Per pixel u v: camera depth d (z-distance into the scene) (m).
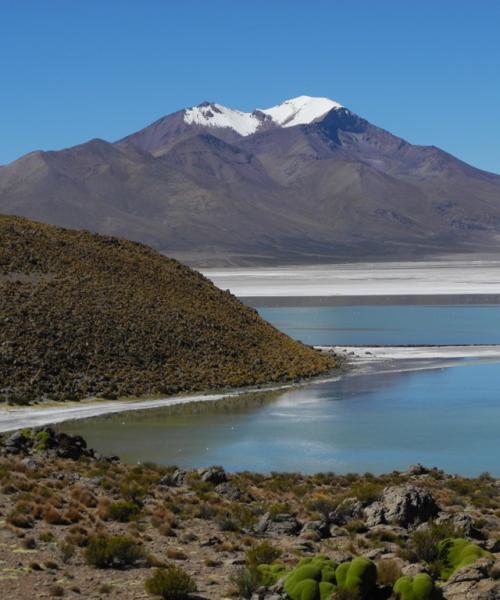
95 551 21.78
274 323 140.12
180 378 73.25
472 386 72.31
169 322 84.88
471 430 54.16
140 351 76.88
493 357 91.44
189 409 62.47
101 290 87.31
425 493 28.78
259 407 63.22
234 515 28.89
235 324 92.25
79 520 27.28
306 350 91.38
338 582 18.50
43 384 66.69
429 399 65.94
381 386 72.88
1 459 38.91
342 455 47.47
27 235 96.44
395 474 40.53
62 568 21.33
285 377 77.31
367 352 96.69
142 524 27.62
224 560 22.98
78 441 44.44
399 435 52.72
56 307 80.12
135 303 86.88
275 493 35.12
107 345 76.00
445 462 45.78
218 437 52.38
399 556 22.59
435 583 19.47
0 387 64.94
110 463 41.19
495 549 23.83
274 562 21.95
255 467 44.50
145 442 50.84
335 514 29.06
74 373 70.25
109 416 59.25
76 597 18.86
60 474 35.66
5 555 22.30
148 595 19.11
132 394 67.88
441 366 85.00
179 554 23.09
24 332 73.75
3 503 29.03
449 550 21.92
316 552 24.03
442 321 141.50
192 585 19.47
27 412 59.66
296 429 54.81
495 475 42.78
